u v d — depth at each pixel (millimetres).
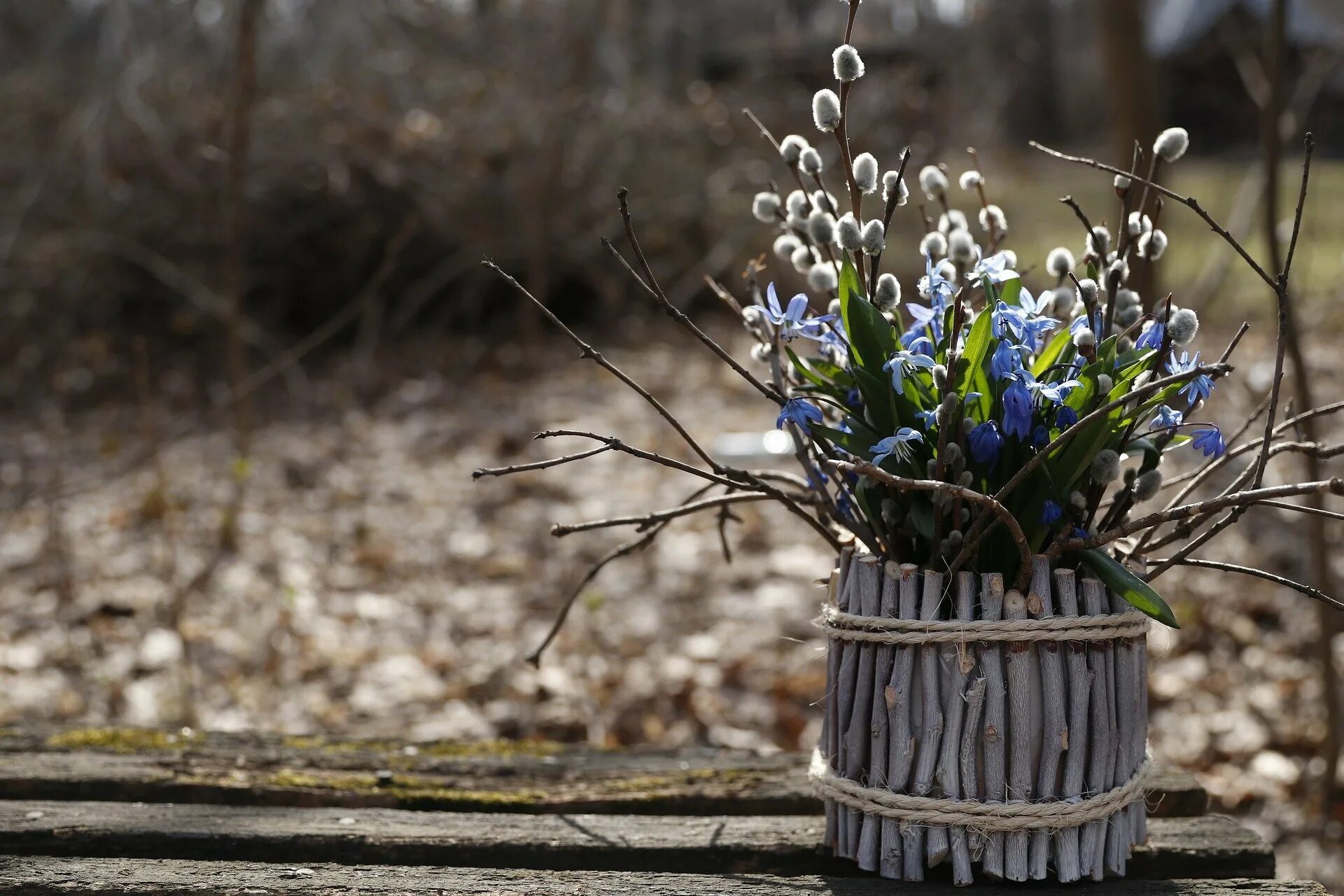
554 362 7824
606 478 5426
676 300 8672
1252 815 2990
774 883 1348
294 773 1683
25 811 1537
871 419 1365
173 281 7395
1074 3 19984
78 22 7922
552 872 1389
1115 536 1247
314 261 8000
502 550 4594
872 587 1328
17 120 7410
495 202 8008
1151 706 3473
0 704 3342
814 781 1404
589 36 8062
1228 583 4031
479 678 3580
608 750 1816
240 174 4785
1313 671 3545
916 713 1312
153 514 4789
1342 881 2705
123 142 7430
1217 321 7605
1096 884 1348
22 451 6023
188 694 3268
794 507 1460
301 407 6891
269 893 1309
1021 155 11344
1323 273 7488
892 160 8133
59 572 4219
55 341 7391
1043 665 1281
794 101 8648
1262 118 2955
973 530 1258
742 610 4047
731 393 6930
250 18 4523
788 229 1574
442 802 1616
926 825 1326
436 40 8492
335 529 4770
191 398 7141
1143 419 1392
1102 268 1420
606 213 8219
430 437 6188
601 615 4008
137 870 1367
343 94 7895
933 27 9711
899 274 8164
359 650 3742
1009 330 1283
